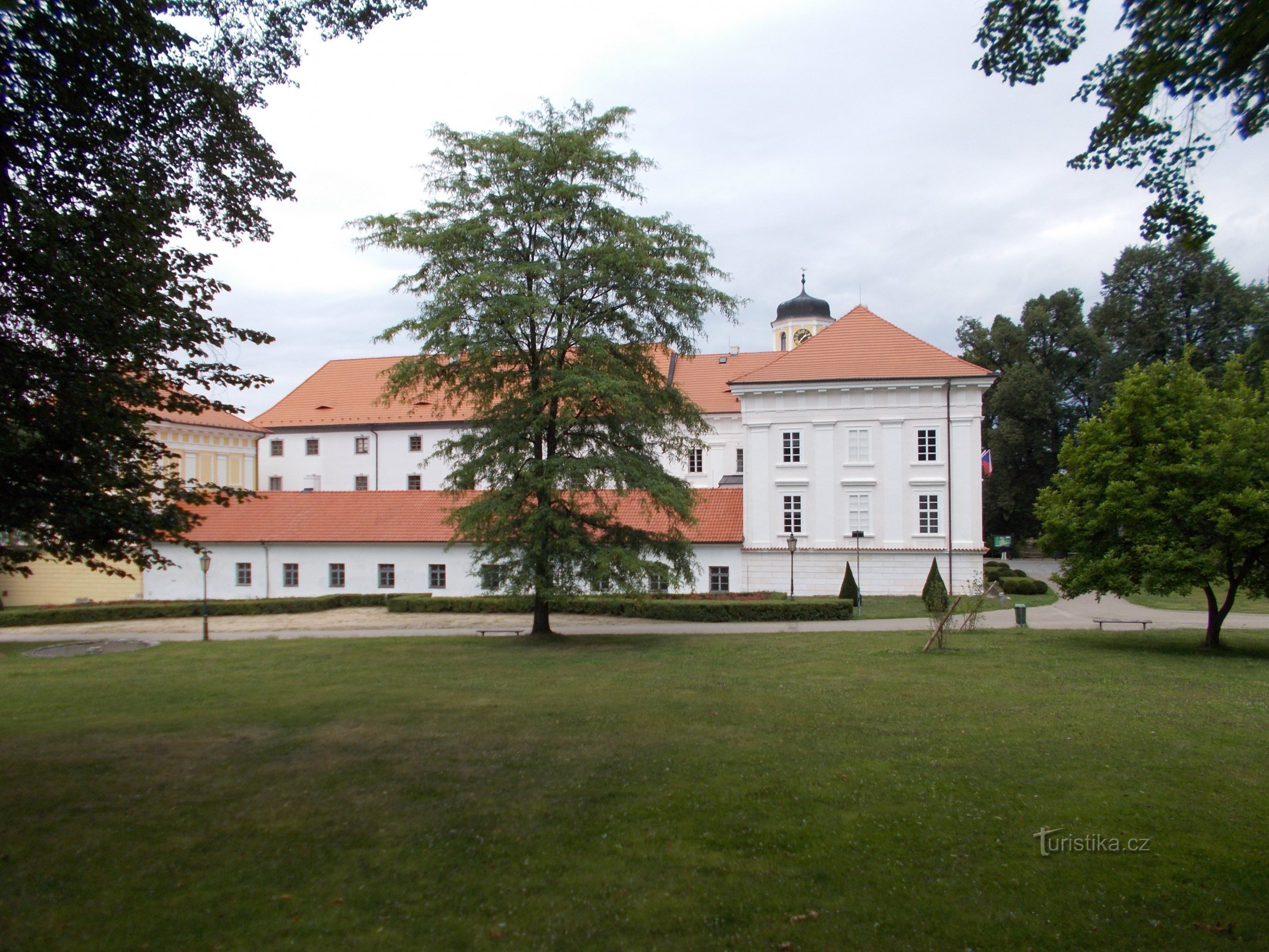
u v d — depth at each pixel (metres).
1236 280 53.16
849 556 37.94
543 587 23.66
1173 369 22.50
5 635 31.73
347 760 10.85
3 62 8.63
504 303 22.11
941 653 20.81
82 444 9.35
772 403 39.28
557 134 23.69
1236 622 28.41
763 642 24.08
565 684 17.09
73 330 9.12
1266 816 8.29
